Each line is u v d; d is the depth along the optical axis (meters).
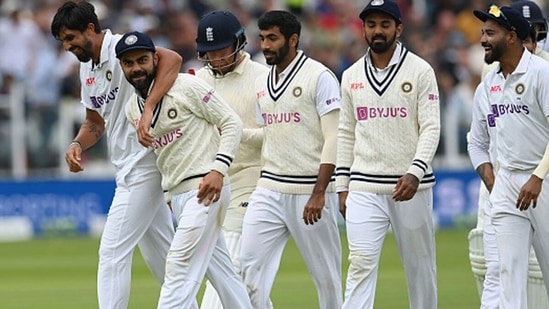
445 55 80.88
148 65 29.58
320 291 33.16
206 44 33.44
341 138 31.47
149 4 79.81
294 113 32.09
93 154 72.12
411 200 30.98
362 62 31.20
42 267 57.38
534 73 29.22
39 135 70.94
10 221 71.06
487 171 31.47
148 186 31.56
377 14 30.20
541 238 29.80
